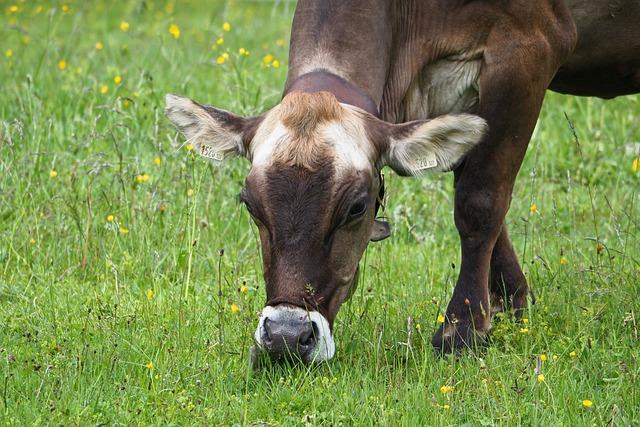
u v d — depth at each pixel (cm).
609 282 1200
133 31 2355
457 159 973
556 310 1163
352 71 1031
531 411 917
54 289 1252
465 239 1132
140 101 1719
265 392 955
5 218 1437
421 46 1112
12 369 1014
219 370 1015
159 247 1373
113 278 1304
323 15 1052
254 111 1562
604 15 1195
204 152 998
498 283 1206
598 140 1761
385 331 1105
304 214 907
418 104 1141
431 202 1521
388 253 1380
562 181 1616
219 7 3169
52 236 1375
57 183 1499
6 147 1530
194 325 1138
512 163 1127
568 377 980
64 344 1075
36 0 2855
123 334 1098
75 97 1770
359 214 932
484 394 941
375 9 1060
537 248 1378
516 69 1099
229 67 1981
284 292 905
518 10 1097
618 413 897
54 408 922
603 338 1085
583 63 1230
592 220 1491
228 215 1463
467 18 1105
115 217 1400
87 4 2930
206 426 903
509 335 1088
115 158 1571
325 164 913
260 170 921
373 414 913
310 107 935
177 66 2058
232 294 1220
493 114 1109
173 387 980
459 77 1130
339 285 941
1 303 1232
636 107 1870
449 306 1123
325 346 915
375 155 961
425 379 996
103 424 888
